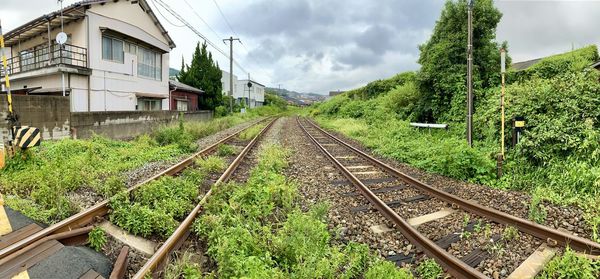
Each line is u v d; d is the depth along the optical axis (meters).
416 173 8.48
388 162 10.05
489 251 4.09
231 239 3.80
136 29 19.31
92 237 4.10
